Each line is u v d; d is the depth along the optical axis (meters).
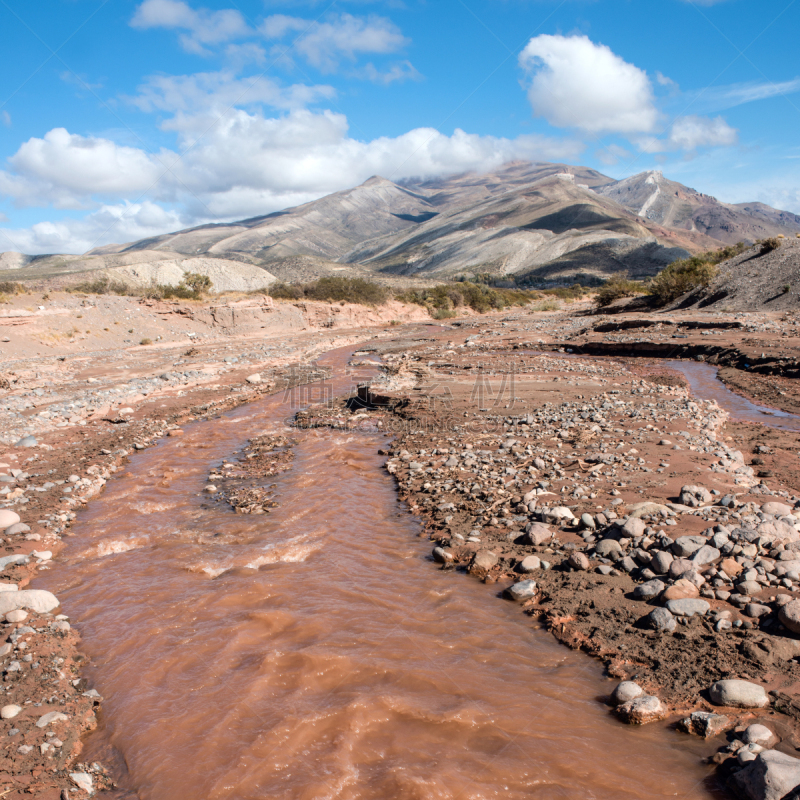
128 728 4.57
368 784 3.87
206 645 5.64
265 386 22.33
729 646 4.82
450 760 4.04
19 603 6.24
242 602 6.41
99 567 7.48
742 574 5.68
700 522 6.95
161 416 16.81
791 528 6.38
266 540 8.10
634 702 4.31
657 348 25.64
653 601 5.68
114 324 36.94
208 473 11.55
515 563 6.84
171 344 36.06
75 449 13.32
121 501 9.98
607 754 3.99
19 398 18.92
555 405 15.76
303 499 9.74
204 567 7.35
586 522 7.27
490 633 5.57
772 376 18.81
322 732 4.39
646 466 9.55
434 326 51.09
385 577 6.85
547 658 5.14
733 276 37.75
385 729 4.39
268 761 4.12
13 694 4.91
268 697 4.82
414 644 5.47
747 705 4.17
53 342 31.61
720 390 18.03
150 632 5.92
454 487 9.59
